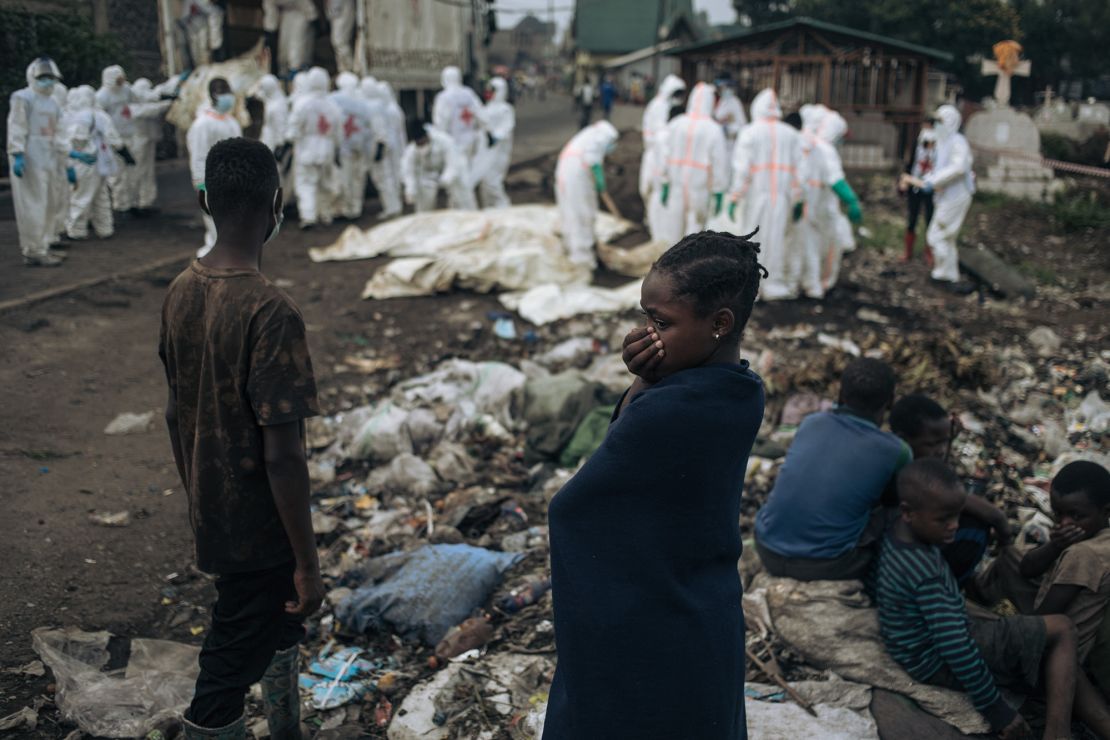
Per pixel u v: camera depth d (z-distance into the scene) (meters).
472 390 6.23
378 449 5.46
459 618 3.83
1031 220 13.77
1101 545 3.29
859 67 18.81
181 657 3.55
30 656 3.43
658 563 1.82
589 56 57.81
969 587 3.93
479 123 11.91
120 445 5.28
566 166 8.90
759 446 5.61
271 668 2.85
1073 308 9.41
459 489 5.15
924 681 3.34
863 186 16.77
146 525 4.48
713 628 1.86
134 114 10.65
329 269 8.92
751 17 42.91
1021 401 6.73
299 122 10.48
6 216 10.32
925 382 6.64
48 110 8.14
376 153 11.58
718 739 1.89
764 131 8.39
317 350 6.96
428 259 8.30
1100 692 3.35
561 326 7.56
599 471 1.80
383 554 4.44
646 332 1.85
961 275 10.33
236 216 2.38
